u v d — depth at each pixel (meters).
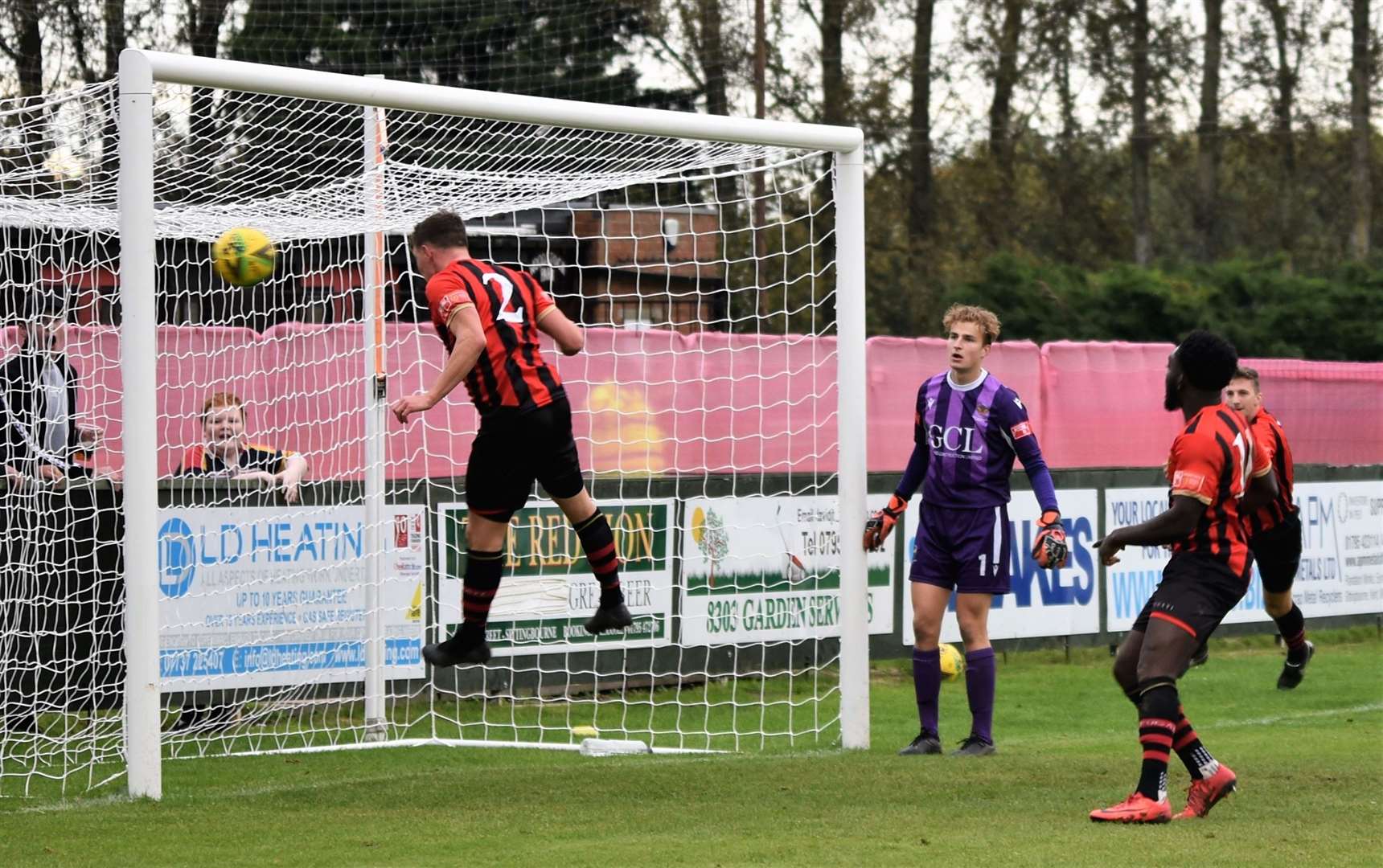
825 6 100.69
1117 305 74.19
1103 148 110.44
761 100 84.75
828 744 28.02
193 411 35.34
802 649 36.81
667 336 42.19
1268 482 19.28
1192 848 16.66
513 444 21.11
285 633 30.08
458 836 18.05
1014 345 46.69
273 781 23.75
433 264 21.17
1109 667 39.22
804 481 37.75
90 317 33.56
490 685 32.94
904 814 19.19
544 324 21.59
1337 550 45.22
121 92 21.03
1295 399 53.28
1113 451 48.38
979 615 25.22
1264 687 35.59
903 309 98.25
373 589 28.45
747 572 36.00
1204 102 110.25
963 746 25.34
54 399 29.58
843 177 26.73
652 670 34.72
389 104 23.16
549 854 16.88
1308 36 108.62
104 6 65.62
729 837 17.78
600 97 82.00
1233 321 74.44
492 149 30.19
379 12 71.50
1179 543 19.02
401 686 31.92
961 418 24.92
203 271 36.16
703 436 41.25
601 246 43.88
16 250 30.61
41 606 28.16
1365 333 74.06
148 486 21.06
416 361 38.38
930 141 103.56
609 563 22.12
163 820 19.25
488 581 21.72
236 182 30.91
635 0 85.50
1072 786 21.28
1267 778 21.67
